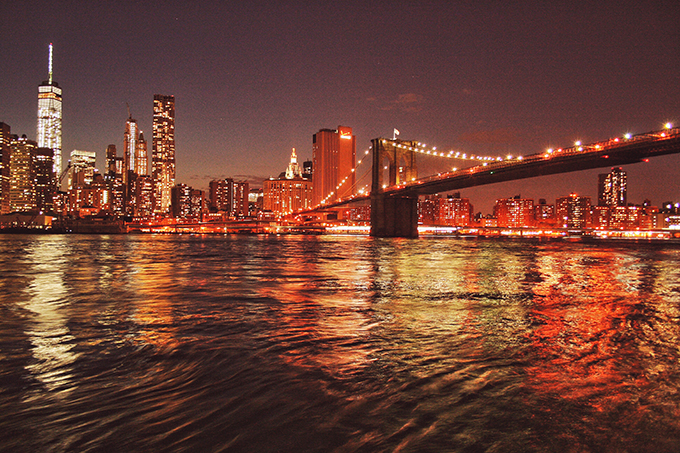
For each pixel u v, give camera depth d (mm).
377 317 11516
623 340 9000
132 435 4762
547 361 7410
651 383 6379
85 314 12070
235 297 15555
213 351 8000
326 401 5641
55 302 14461
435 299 15070
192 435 4754
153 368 7023
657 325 10680
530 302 14484
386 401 5652
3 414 5281
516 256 48625
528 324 10617
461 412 5348
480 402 5641
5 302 14516
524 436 4766
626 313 12477
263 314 11977
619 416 5266
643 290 18656
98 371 6879
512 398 5773
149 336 9273
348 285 19594
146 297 15609
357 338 9062
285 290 17688
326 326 10305
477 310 12734
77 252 55219
